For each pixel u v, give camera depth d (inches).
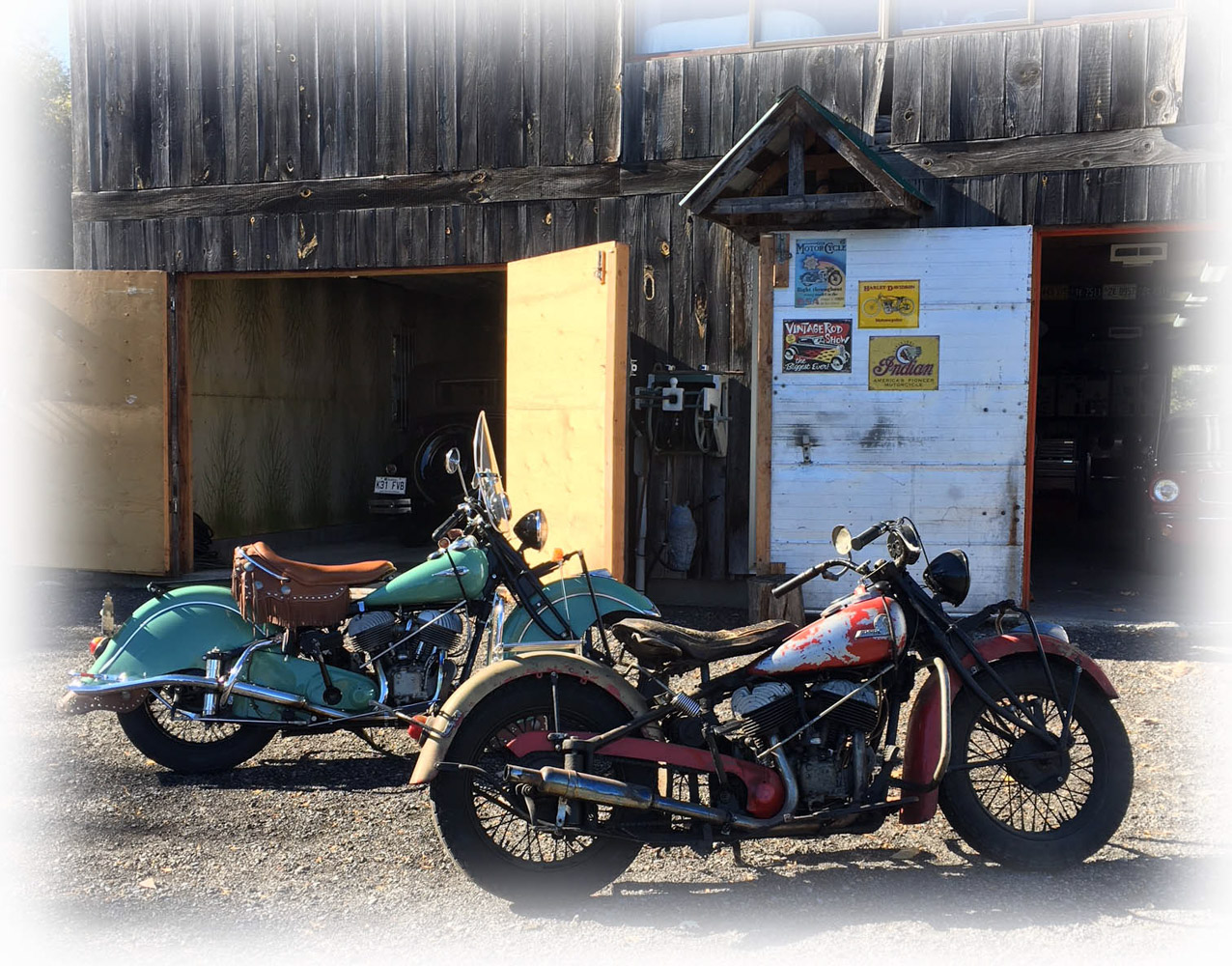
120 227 400.5
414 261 373.4
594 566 310.8
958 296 315.3
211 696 181.6
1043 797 159.0
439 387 544.1
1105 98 311.1
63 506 397.1
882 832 163.8
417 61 369.7
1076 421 636.7
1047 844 147.9
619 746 138.3
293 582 181.0
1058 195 315.0
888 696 146.9
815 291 321.1
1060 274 478.9
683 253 347.3
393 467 486.0
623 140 350.9
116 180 400.5
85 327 392.2
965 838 148.6
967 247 314.5
